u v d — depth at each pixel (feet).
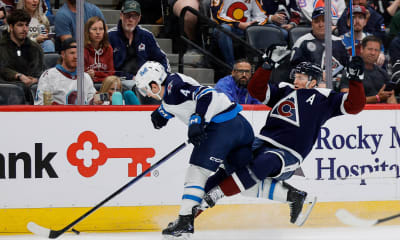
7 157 50.98
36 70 55.21
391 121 56.80
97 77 57.00
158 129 50.85
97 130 52.24
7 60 54.24
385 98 61.21
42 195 51.44
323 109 45.09
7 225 50.93
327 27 56.34
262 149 45.06
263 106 54.70
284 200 46.01
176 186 53.36
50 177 51.60
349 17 63.10
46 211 51.49
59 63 54.49
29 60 54.95
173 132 53.26
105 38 56.85
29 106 51.21
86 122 52.11
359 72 42.96
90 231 52.16
